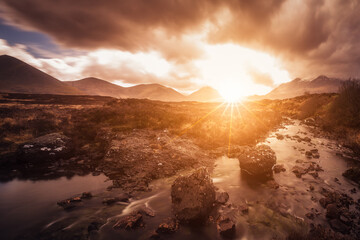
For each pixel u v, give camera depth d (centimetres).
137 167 911
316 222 533
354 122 1566
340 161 1031
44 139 1096
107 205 633
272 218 557
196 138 1395
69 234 498
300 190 723
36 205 640
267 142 1439
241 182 807
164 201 660
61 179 838
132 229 513
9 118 1598
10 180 827
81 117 1803
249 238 481
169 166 935
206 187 597
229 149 1252
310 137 1587
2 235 498
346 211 562
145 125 1505
